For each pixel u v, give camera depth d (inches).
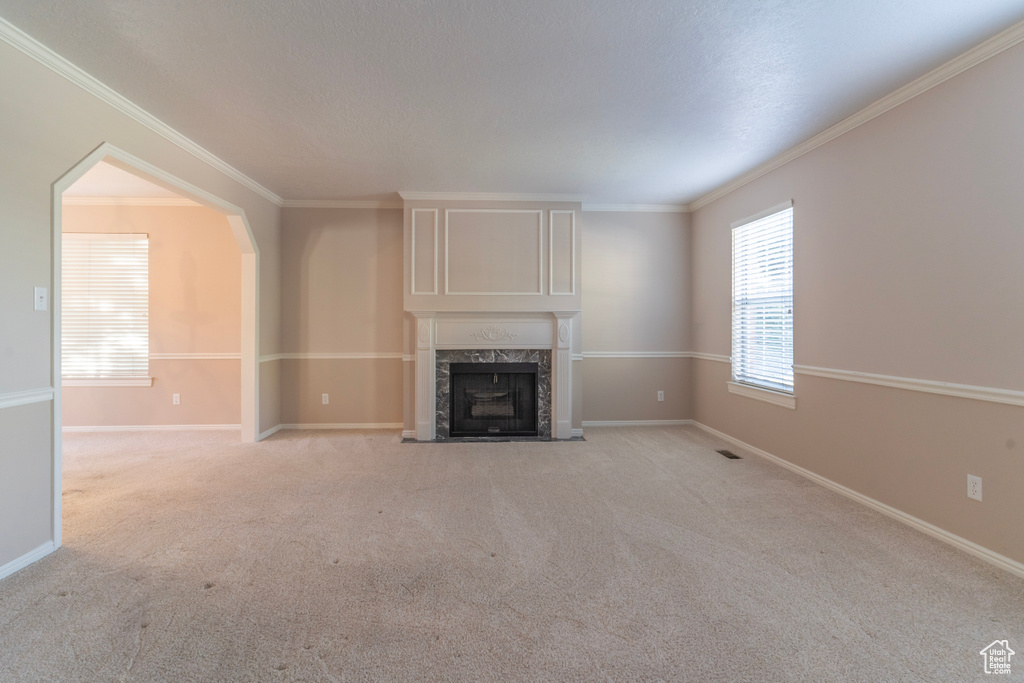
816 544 100.7
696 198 208.1
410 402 200.1
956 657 66.2
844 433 129.6
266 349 197.3
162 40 90.4
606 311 218.1
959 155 97.8
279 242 207.9
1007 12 82.4
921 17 84.0
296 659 65.8
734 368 185.3
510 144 143.3
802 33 89.0
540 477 146.0
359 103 116.4
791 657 66.5
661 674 63.3
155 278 208.7
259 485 137.9
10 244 88.4
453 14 83.3
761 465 158.1
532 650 67.9
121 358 209.0
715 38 90.5
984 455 94.0
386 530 107.7
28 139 91.3
